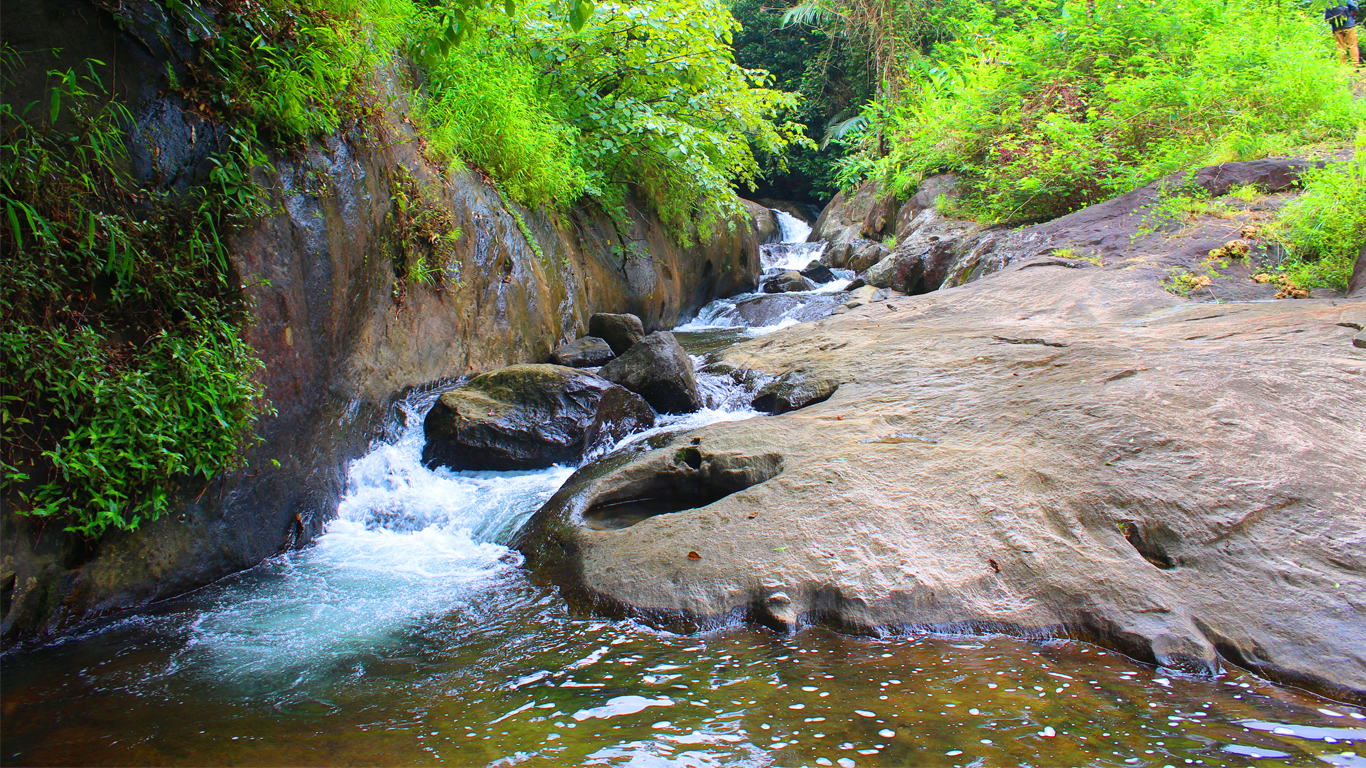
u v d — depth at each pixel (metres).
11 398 3.07
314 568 4.27
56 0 3.26
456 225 6.34
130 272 3.42
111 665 3.16
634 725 2.64
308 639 3.42
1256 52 10.94
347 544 4.65
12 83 3.12
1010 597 3.38
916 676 2.93
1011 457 4.20
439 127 6.32
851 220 19.81
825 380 6.34
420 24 6.30
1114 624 3.14
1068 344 5.90
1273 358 4.81
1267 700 2.70
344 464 5.01
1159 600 3.21
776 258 19.16
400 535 4.86
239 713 2.78
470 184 6.79
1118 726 2.55
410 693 2.92
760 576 3.60
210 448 3.79
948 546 3.66
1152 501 3.70
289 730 2.66
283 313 4.18
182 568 3.88
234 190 3.83
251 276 3.95
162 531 3.79
